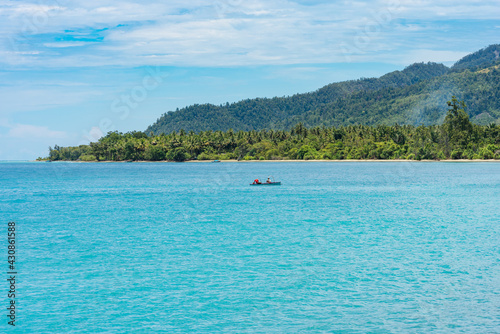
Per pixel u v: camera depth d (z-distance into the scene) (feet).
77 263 144.77
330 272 131.54
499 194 352.08
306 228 203.72
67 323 98.53
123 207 293.64
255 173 655.76
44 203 325.01
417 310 102.68
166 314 102.63
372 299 109.81
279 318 99.71
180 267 138.41
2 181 591.78
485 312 101.04
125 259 148.97
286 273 131.13
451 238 178.70
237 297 112.16
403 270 132.67
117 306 107.34
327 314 101.24
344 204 295.28
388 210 264.72
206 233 193.47
